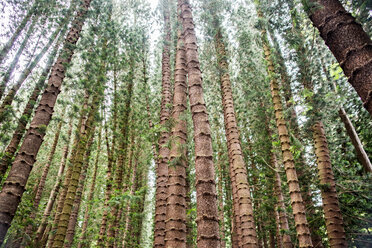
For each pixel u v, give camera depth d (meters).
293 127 5.90
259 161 9.69
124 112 9.06
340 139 7.14
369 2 2.50
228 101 7.23
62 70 4.72
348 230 6.20
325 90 5.45
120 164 8.55
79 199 8.64
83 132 6.93
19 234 5.67
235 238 9.92
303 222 4.40
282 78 6.27
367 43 1.53
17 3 6.25
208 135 3.03
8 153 5.51
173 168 4.03
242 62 9.48
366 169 5.51
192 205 9.71
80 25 5.45
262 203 9.59
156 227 5.59
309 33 6.03
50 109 4.28
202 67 10.38
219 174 12.40
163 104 7.22
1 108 5.54
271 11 5.68
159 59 11.64
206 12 7.25
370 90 1.39
